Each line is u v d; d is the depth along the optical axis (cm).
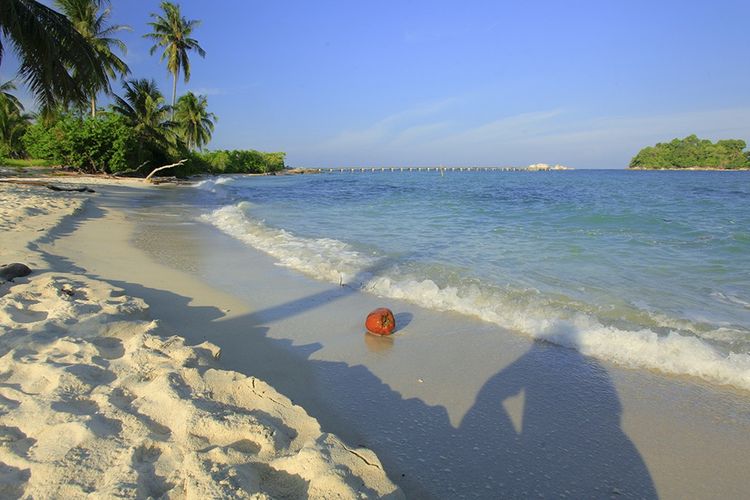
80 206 1277
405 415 302
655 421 301
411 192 2811
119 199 1753
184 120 5038
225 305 519
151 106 3650
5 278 490
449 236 998
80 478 194
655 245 872
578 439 280
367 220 1318
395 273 657
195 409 247
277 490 198
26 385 275
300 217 1396
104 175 3164
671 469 255
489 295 550
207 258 765
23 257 608
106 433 226
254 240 944
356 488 197
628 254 785
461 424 293
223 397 273
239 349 400
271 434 235
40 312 406
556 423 296
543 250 823
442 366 376
